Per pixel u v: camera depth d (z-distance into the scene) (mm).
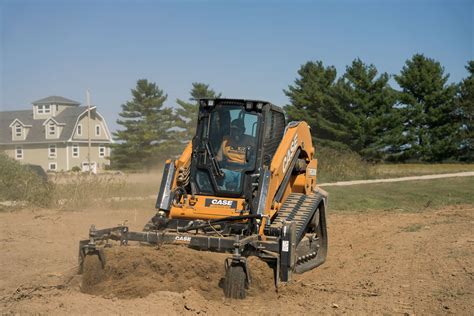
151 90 63688
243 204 9508
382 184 31609
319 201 11406
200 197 9742
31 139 67750
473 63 63031
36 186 21203
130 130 63219
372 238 15430
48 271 10688
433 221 17984
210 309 7926
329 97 57844
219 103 10023
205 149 9883
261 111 9852
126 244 9555
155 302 7820
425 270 10906
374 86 57781
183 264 8789
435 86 62000
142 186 24750
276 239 9352
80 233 15305
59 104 70000
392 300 8805
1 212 19094
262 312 7957
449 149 61344
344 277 10773
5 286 9398
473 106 59688
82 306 7582
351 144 57281
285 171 10430
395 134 58094
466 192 27250
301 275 11008
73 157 66812
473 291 9141
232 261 8508
